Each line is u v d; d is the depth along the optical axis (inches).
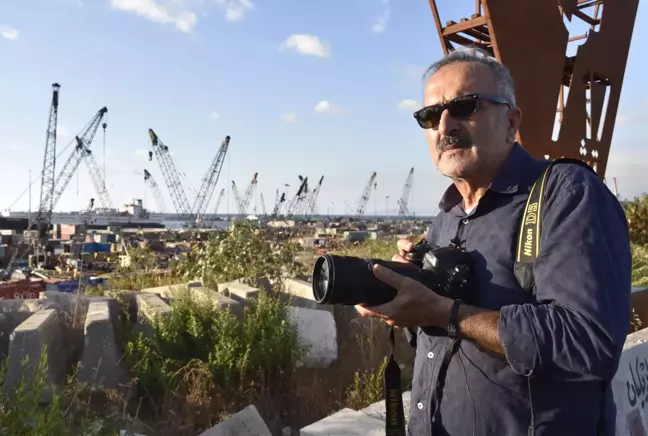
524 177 74.4
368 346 202.7
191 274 289.0
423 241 90.8
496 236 73.5
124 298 203.8
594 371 59.3
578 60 312.7
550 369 61.8
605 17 326.3
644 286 250.8
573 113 310.7
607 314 59.5
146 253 405.7
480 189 79.4
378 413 137.0
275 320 180.4
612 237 64.2
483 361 70.7
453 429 72.8
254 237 279.3
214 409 154.3
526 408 68.6
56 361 154.9
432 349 78.2
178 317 173.3
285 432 159.2
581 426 67.5
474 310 67.5
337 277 67.3
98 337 153.9
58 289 680.4
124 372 154.3
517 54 270.5
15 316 174.1
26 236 2903.5
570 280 62.2
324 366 190.5
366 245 503.8
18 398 105.3
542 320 61.7
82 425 118.4
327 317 202.4
